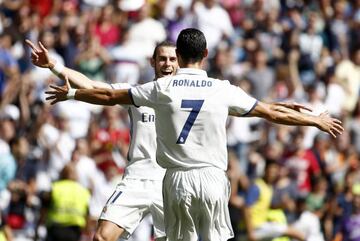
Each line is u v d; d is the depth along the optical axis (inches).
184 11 2241.6
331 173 1870.1
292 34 2228.1
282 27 2255.2
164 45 1012.5
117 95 909.8
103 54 2050.9
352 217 1700.3
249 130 1956.2
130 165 1043.3
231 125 1934.1
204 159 907.4
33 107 1883.6
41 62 994.7
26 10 2151.8
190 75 908.0
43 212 1593.3
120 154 1786.4
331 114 2075.5
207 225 919.0
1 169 1700.3
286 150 1875.0
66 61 2081.7
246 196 1652.3
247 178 1749.5
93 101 913.5
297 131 1920.5
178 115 902.4
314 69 2204.7
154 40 2095.2
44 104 1849.2
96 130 1796.3
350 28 2374.5
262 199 1643.7
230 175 1665.8
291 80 2112.5
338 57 2260.1
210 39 2209.6
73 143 1806.1
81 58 2042.3
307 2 2391.7
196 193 906.7
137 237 1604.3
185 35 909.8
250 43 2175.2
